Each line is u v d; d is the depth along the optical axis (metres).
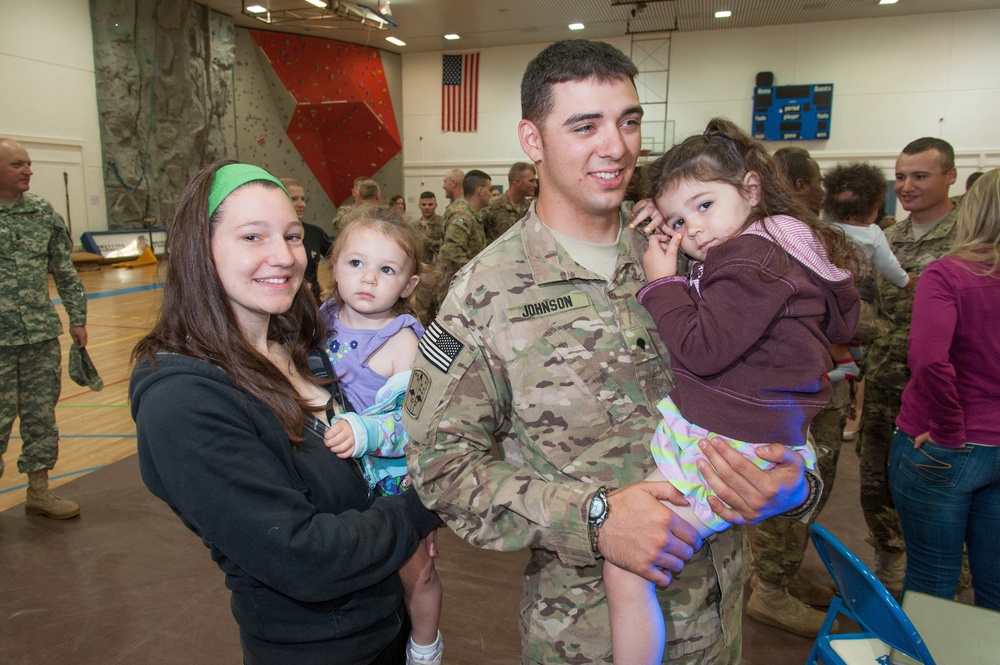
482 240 5.24
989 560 1.71
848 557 1.32
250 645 1.10
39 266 2.98
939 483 1.71
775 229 1.04
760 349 1.04
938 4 10.68
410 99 14.84
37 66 9.55
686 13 11.34
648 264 1.15
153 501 3.27
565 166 1.08
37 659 2.15
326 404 1.27
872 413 2.46
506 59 14.03
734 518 1.02
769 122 12.15
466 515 1.05
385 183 15.24
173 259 1.04
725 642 1.18
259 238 1.05
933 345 1.63
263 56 12.88
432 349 1.10
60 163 9.98
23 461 3.03
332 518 1.02
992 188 1.62
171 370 0.98
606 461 1.10
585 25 12.28
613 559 0.98
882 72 11.61
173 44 11.03
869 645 1.47
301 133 14.09
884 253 2.26
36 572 2.65
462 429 1.07
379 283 1.46
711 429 1.05
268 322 1.21
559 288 1.13
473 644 2.28
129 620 2.35
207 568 2.70
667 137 12.85
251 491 0.94
